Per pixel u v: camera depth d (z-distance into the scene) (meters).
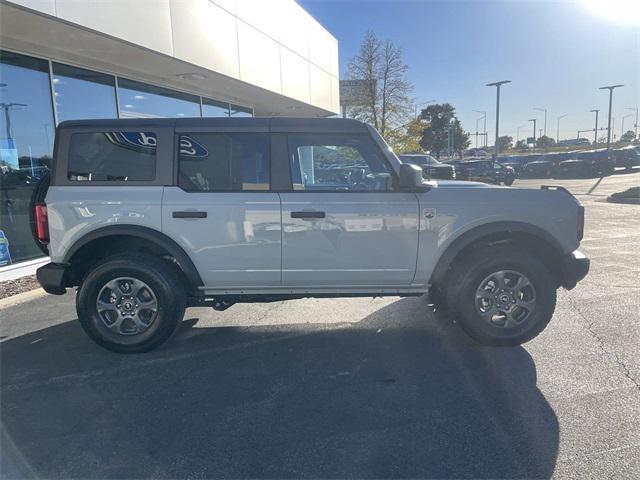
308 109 15.90
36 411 3.27
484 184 4.75
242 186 4.12
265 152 4.11
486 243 4.25
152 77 9.87
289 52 12.91
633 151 36.66
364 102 29.86
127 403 3.36
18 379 3.78
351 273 4.14
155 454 2.76
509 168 29.94
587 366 3.77
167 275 4.13
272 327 4.90
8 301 6.01
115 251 4.44
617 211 13.84
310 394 3.44
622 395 3.30
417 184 3.92
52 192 4.10
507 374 3.68
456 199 4.09
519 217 4.11
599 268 6.95
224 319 5.18
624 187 23.48
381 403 3.29
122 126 4.12
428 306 5.46
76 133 4.12
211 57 9.23
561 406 3.18
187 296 4.41
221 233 4.06
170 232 4.06
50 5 5.98
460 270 4.12
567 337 4.37
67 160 4.12
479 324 4.12
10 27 6.43
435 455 2.69
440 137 80.00
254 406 3.28
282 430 2.98
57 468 2.65
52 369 3.96
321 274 4.14
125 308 4.18
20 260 7.69
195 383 3.65
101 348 4.41
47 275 4.11
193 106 11.77
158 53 7.88
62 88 8.15
